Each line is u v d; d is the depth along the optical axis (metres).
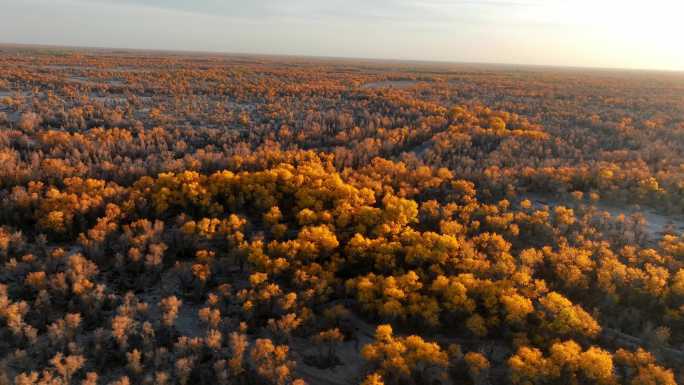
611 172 81.62
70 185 65.12
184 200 65.12
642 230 65.38
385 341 40.81
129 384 36.22
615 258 56.31
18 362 36.47
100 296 44.00
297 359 41.94
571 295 51.72
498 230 64.44
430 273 52.19
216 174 69.81
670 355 43.62
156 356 37.91
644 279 50.41
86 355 38.69
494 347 44.59
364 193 67.62
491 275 51.06
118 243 55.12
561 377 38.75
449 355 41.28
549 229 63.50
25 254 51.62
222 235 57.97
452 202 72.06
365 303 46.97
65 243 56.22
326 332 42.28
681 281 50.16
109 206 59.06
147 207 63.06
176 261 54.16
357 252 54.25
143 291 49.00
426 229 66.12
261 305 46.59
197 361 38.50
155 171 74.81
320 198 66.75
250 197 68.06
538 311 45.09
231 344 40.19
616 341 45.19
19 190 60.50
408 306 45.97
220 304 46.31
